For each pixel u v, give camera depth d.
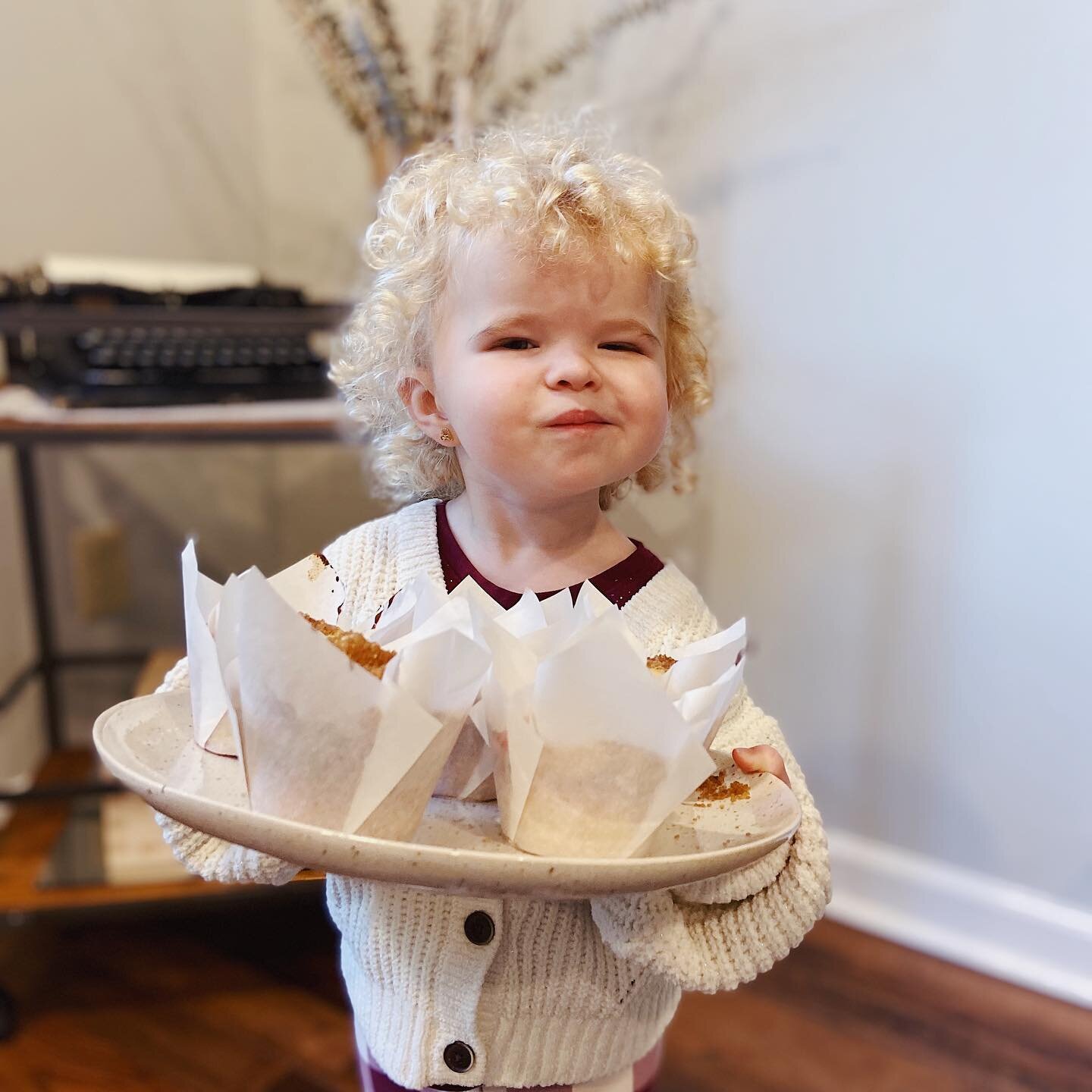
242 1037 1.19
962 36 1.12
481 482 0.62
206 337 1.22
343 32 1.39
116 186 1.52
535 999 0.60
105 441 1.08
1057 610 1.20
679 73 1.33
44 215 1.43
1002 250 1.15
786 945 0.52
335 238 1.69
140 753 0.49
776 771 0.52
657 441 0.56
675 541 1.43
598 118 1.18
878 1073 1.15
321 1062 1.15
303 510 1.81
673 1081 1.13
